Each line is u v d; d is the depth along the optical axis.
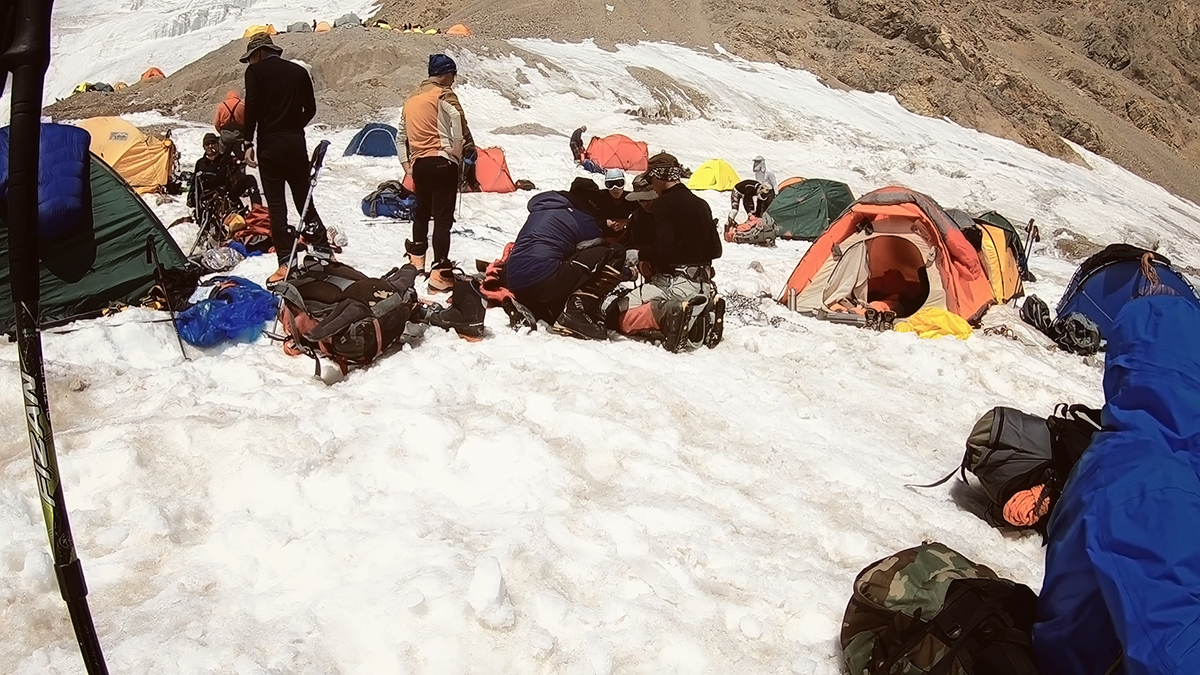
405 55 31.27
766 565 4.12
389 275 6.53
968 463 5.09
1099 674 2.91
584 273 7.04
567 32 44.44
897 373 7.62
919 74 45.41
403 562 3.73
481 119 28.89
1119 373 3.53
